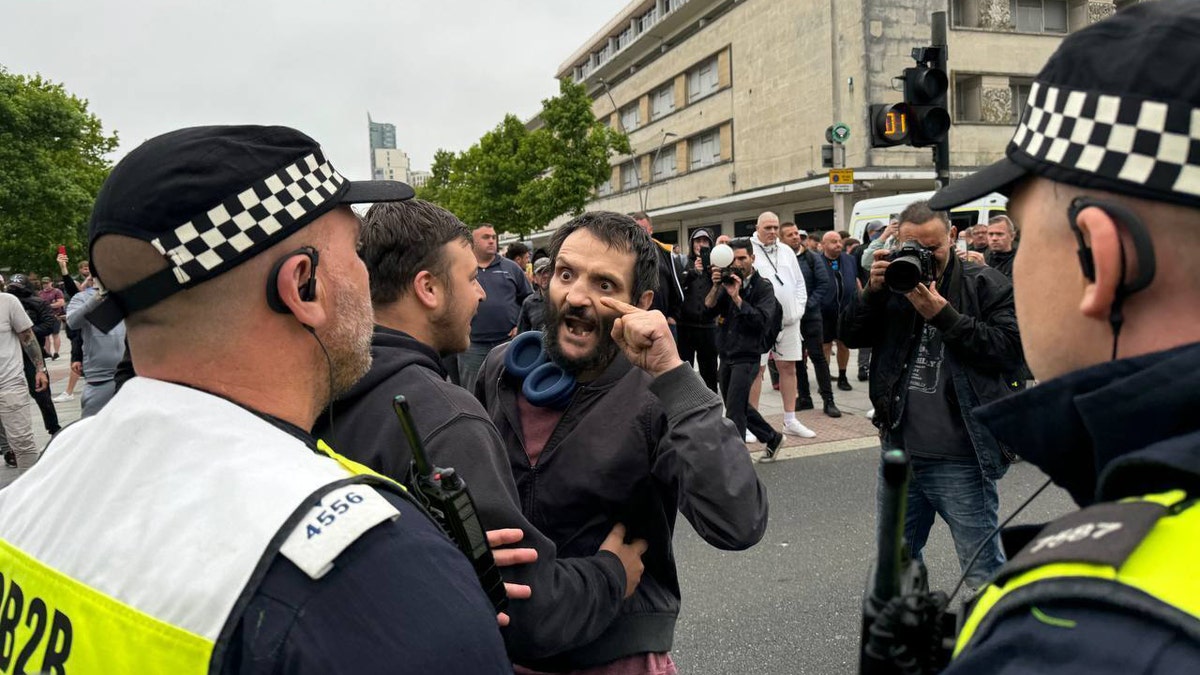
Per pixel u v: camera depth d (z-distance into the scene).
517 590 1.29
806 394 7.49
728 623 3.25
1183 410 0.58
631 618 1.64
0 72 24.98
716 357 6.11
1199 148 0.58
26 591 0.84
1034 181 0.71
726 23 26.06
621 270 1.68
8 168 24.91
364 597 0.74
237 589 0.72
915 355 2.77
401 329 1.64
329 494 0.78
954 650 0.67
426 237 1.63
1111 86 0.62
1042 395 0.68
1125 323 0.64
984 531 2.70
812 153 22.23
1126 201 0.62
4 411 5.66
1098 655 0.50
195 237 0.85
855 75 20.55
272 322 0.92
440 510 1.09
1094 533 0.56
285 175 0.92
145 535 0.78
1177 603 0.49
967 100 21.53
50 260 27.34
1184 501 0.55
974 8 21.11
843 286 8.32
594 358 1.67
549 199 27.72
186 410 0.85
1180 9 0.61
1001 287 2.69
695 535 4.28
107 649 0.74
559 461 1.65
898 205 12.21
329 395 1.01
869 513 4.51
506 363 1.81
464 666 0.77
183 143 0.87
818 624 3.22
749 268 5.44
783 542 4.12
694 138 29.42
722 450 1.48
